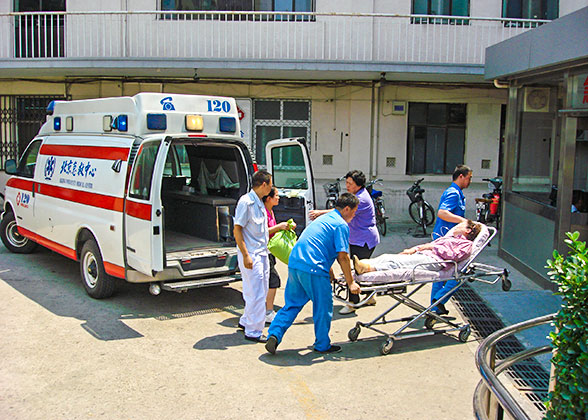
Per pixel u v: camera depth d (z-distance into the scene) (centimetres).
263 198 600
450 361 521
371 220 644
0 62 1145
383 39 1230
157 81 1276
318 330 527
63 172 752
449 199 630
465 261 567
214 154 766
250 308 560
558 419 299
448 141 1309
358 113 1276
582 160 704
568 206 702
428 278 545
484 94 1286
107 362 504
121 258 638
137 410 420
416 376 488
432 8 1241
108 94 1288
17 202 877
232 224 728
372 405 434
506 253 889
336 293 565
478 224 596
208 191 791
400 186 1280
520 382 479
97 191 676
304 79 1264
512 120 882
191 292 734
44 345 541
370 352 540
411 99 1276
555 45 659
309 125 1289
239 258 563
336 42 1222
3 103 1315
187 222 795
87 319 618
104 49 1236
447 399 446
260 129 1294
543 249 757
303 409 426
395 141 1286
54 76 1280
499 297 706
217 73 1203
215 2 1250
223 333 586
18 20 1291
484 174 1310
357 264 525
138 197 615
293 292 529
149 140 623
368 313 661
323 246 514
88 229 691
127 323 609
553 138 752
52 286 743
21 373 478
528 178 828
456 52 1235
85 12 1146
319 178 1292
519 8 1255
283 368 500
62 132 798
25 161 880
